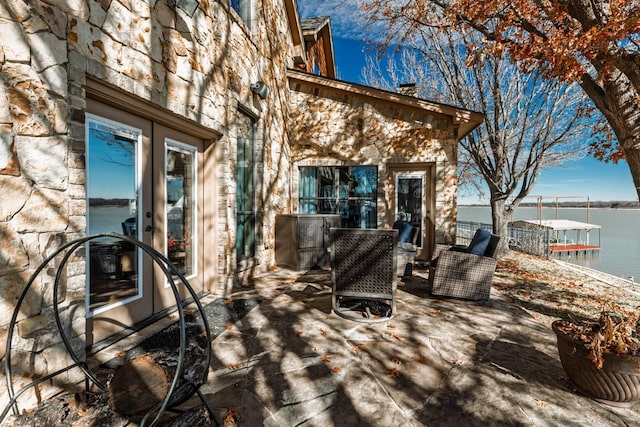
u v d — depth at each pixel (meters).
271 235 5.89
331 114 6.93
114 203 2.77
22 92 1.76
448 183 6.47
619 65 3.07
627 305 4.67
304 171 7.15
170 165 3.53
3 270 1.65
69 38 2.07
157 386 1.61
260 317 3.39
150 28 2.85
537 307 4.26
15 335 1.70
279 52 6.27
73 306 2.09
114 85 2.46
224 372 2.30
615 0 2.95
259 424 1.77
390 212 6.88
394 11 7.41
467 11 4.54
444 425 1.78
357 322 3.29
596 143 5.33
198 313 3.43
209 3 3.76
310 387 2.12
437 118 6.50
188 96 3.38
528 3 3.92
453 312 3.66
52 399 1.72
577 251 17.84
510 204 10.23
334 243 3.43
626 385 1.87
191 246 3.92
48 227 1.90
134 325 2.97
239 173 4.87
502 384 2.19
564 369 2.19
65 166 2.01
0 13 1.67
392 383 2.19
